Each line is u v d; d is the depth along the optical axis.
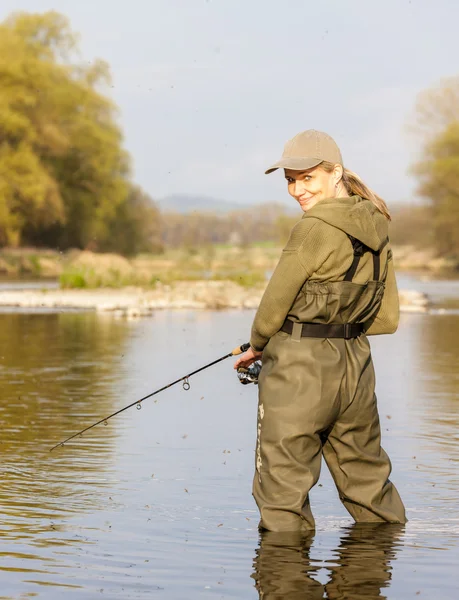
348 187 4.45
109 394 8.59
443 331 15.74
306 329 4.24
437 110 60.00
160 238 69.44
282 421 4.22
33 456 5.93
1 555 3.96
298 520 4.26
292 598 3.46
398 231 69.75
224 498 4.93
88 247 58.34
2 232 51.44
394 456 5.96
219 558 3.91
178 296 24.66
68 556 3.95
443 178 59.94
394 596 3.48
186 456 5.98
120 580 3.66
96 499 4.90
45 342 13.59
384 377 9.82
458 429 6.86
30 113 51.56
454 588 3.56
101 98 56.44
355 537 4.21
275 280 4.19
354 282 4.22
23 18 53.78
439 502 4.86
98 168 56.06
